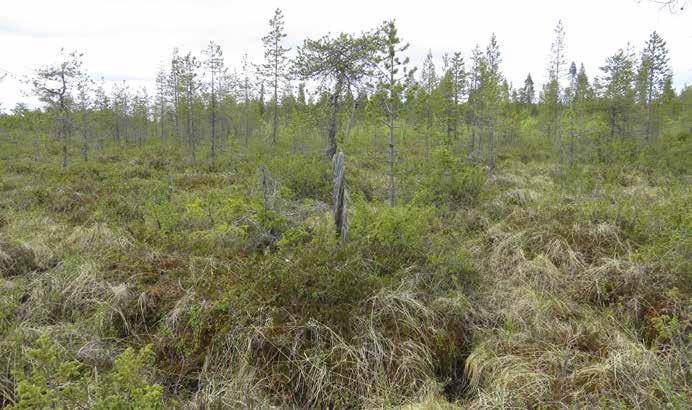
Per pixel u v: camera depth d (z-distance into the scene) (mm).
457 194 7645
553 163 13375
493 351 3584
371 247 4906
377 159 13359
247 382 3258
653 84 17469
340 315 3758
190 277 4531
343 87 12234
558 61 24469
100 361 3354
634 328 3752
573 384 3117
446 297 4266
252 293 3963
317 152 14031
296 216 6336
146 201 7641
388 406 3088
